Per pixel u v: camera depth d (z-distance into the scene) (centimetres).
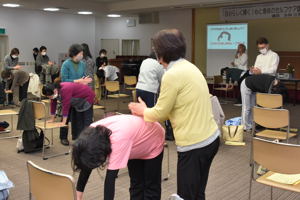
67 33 1339
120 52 1413
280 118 400
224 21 1101
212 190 352
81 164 173
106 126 196
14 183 367
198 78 206
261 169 380
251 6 1039
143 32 1332
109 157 185
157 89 484
